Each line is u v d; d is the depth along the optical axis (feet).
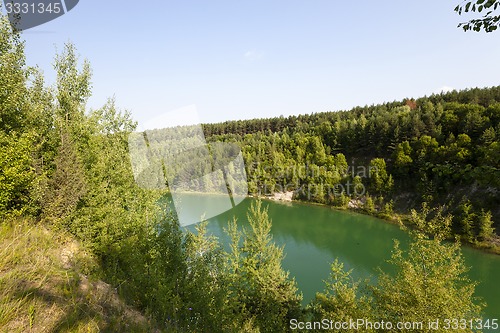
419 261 34.55
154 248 23.32
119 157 38.01
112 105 50.16
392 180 202.08
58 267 17.66
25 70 40.52
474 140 170.30
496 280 96.48
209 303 22.41
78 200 31.83
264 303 52.95
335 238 139.54
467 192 160.25
